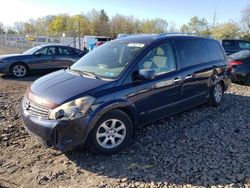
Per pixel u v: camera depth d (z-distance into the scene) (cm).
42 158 443
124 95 457
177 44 579
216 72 680
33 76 1262
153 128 559
